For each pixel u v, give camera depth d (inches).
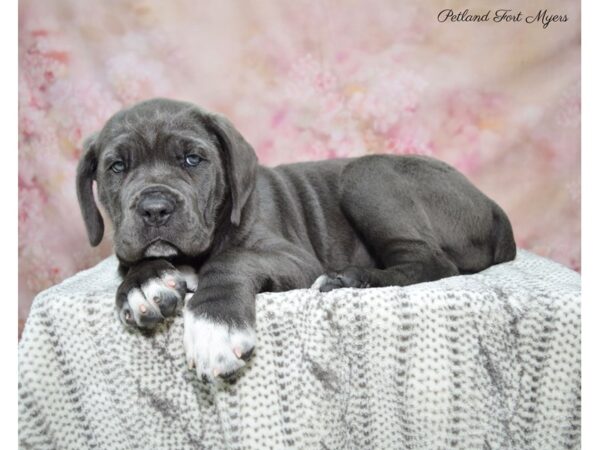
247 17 34.0
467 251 24.5
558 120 33.5
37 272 34.0
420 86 34.5
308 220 25.4
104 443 18.4
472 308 17.7
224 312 16.6
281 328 17.6
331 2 34.1
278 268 19.6
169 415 18.1
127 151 20.7
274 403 17.4
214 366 16.0
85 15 33.1
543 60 33.4
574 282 19.9
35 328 18.3
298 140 35.1
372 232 24.0
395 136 35.0
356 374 17.9
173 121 21.0
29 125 33.1
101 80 33.6
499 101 34.0
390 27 34.3
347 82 34.7
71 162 33.7
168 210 19.1
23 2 32.7
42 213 33.7
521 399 17.9
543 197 34.1
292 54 34.5
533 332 17.7
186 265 21.1
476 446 17.8
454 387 17.7
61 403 18.5
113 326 18.1
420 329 17.7
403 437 18.0
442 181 24.5
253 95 34.6
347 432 18.1
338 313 17.7
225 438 17.4
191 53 34.0
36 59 33.0
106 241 34.1
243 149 21.6
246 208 22.0
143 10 33.4
